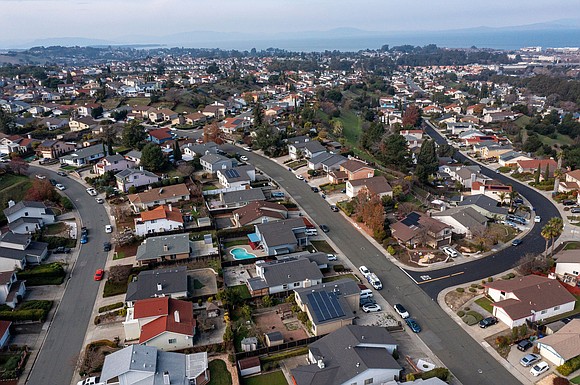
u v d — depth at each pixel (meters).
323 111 181.25
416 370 48.09
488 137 156.50
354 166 104.81
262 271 63.03
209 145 124.69
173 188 96.12
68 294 63.19
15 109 180.00
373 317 57.88
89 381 46.09
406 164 114.88
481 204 90.12
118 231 81.69
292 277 62.38
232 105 188.75
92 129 152.50
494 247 76.69
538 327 53.97
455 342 53.19
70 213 89.31
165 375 44.47
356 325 52.16
